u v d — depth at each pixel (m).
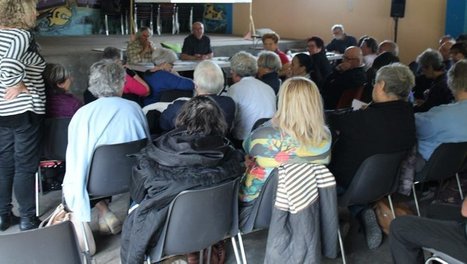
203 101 2.20
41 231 1.56
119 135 2.63
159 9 11.83
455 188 3.54
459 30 8.36
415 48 9.10
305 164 2.23
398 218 2.27
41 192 3.68
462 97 3.05
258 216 2.34
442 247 2.10
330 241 2.33
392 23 9.32
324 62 6.23
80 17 11.45
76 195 2.54
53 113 3.14
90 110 2.58
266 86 3.41
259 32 9.18
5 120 2.82
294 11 11.04
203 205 2.06
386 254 2.98
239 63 3.64
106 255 2.89
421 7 8.89
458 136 2.96
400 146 2.68
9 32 2.62
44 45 9.09
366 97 4.71
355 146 2.70
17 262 1.55
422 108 4.03
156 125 3.20
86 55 7.88
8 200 3.14
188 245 2.11
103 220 3.10
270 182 2.26
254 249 3.01
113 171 2.61
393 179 2.75
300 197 2.19
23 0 2.63
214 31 12.81
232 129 3.35
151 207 2.02
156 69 4.51
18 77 2.68
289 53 7.62
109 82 2.65
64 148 3.19
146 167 2.06
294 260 2.21
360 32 9.89
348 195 2.63
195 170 2.04
